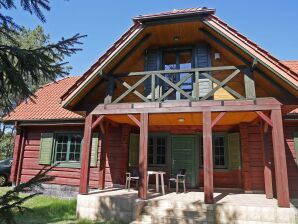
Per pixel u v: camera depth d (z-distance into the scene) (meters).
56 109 11.66
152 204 7.01
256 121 9.08
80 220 7.12
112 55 7.96
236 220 6.31
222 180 9.91
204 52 9.27
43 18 3.33
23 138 11.91
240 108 6.95
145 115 7.57
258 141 9.45
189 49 9.50
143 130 7.48
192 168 10.27
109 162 10.45
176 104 7.41
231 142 9.94
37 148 11.72
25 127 11.99
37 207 8.45
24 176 11.51
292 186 8.87
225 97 8.70
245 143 9.30
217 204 6.53
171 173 10.38
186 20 7.91
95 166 10.55
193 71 7.62
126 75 8.15
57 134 11.62
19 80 3.04
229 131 10.16
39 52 3.12
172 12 7.83
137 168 10.56
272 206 6.32
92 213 7.36
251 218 6.25
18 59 3.06
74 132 11.27
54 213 7.84
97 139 10.80
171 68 9.71
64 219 7.22
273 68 6.71
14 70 2.99
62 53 3.32
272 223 6.12
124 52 8.45
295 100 6.84
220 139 10.38
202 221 6.45
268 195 7.63
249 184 8.93
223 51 8.70
